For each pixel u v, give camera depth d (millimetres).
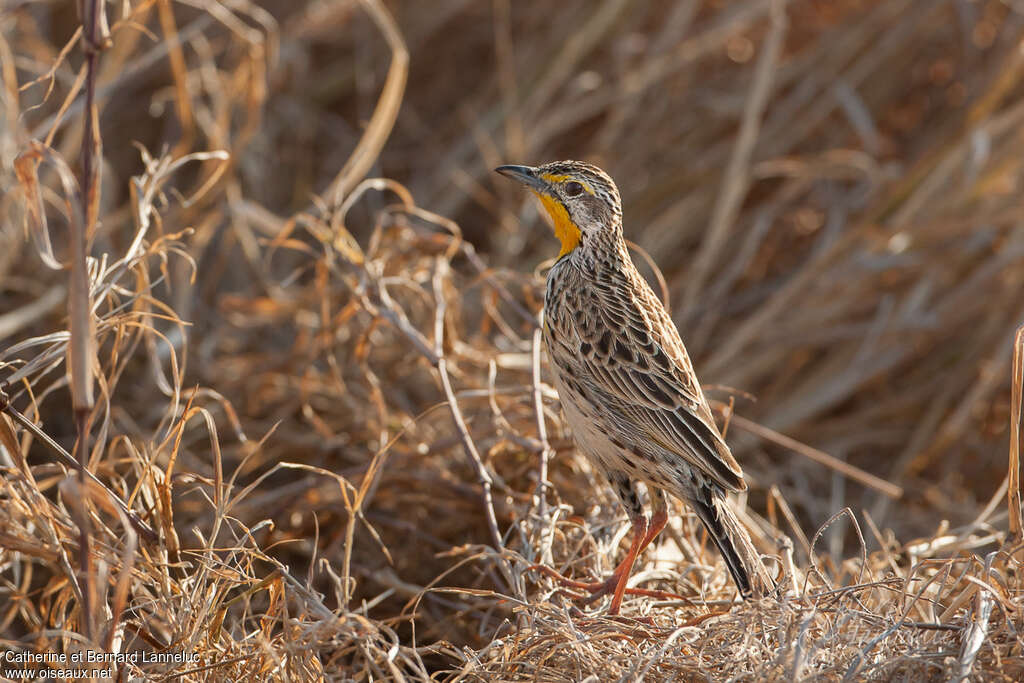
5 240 10461
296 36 14375
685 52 14195
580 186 8328
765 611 6723
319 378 10758
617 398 7855
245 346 11914
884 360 12180
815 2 14922
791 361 12523
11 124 9422
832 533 10734
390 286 10609
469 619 8594
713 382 12180
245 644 6746
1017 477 7305
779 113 14266
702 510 7605
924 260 12430
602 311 7980
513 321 12320
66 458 6785
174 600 6969
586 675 6617
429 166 14703
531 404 9438
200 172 13266
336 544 9070
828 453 11844
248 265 12898
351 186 14102
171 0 14336
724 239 13562
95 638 5992
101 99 11078
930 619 7172
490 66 15344
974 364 12109
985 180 12438
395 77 10883
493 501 8859
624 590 7602
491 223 14156
